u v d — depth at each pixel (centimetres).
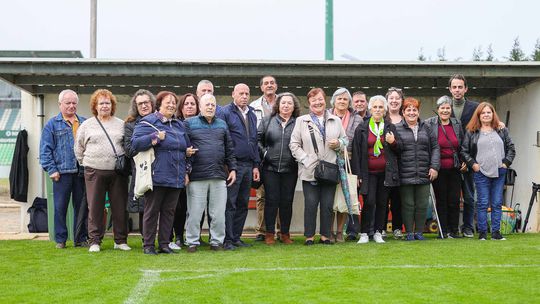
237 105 738
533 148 983
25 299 471
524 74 927
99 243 706
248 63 912
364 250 696
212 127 696
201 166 689
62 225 738
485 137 798
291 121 754
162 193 676
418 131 784
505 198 1069
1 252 702
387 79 1023
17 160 1008
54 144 730
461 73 927
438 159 788
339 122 747
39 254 683
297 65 921
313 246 738
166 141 663
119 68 915
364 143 766
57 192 732
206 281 527
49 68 909
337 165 741
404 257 645
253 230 1045
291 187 763
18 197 1004
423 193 790
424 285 510
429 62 918
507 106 1063
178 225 760
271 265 600
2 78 947
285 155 749
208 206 709
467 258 638
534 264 604
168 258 645
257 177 748
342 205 750
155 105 703
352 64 919
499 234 807
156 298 470
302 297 471
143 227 684
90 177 696
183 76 972
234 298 468
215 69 921
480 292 486
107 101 696
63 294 486
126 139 686
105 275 555
